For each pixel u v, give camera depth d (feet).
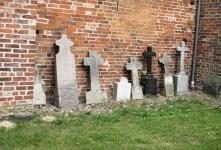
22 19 24.08
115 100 31.37
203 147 20.77
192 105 31.78
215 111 29.91
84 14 29.78
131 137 21.71
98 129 22.88
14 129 21.89
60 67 27.94
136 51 33.47
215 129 24.52
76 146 19.70
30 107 25.20
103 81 31.58
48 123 23.70
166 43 35.58
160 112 28.37
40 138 20.58
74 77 28.53
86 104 29.45
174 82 35.94
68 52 28.32
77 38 29.63
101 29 30.89
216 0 35.73
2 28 23.52
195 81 37.76
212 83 35.96
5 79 24.02
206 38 36.76
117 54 32.19
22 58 24.44
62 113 26.35
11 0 23.58
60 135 21.34
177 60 36.63
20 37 24.17
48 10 27.89
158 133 23.03
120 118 25.82
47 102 28.50
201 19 37.27
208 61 36.50
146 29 33.86
